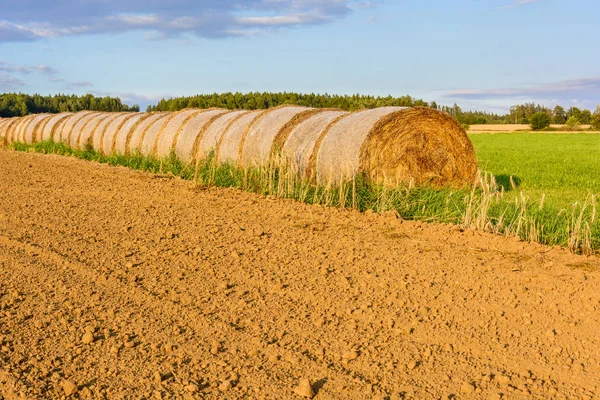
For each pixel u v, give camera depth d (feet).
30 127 87.81
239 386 13.16
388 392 12.79
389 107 39.96
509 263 21.47
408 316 16.79
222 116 53.83
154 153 58.44
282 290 19.13
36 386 13.32
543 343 14.97
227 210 32.65
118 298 18.70
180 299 18.51
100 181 45.27
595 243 24.00
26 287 19.83
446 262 21.67
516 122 394.11
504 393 12.62
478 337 15.38
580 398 12.39
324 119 41.52
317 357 14.48
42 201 35.94
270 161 39.63
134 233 27.22
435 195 32.35
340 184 33.06
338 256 22.94
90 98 300.81
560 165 67.77
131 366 14.21
